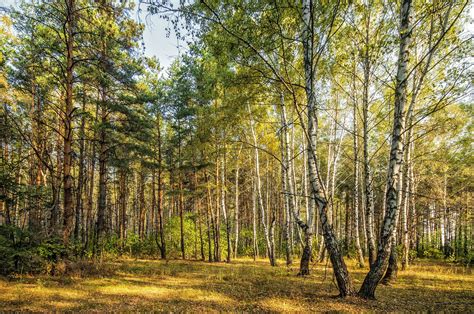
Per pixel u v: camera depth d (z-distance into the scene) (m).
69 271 10.02
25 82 12.48
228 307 6.56
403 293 7.98
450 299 7.36
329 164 18.88
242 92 10.35
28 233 9.84
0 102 11.78
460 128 13.39
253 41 7.18
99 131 14.97
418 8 9.04
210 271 13.10
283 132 15.40
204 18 6.02
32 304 6.56
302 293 7.79
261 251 29.86
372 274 7.07
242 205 37.81
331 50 10.40
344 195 30.33
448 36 9.34
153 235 24.97
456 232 28.98
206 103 19.31
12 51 12.21
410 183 15.41
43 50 10.32
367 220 12.18
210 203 20.70
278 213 31.72
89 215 17.75
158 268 13.45
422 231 28.38
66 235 10.25
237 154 21.83
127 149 16.50
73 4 10.41
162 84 22.66
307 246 11.89
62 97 14.80
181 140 21.81
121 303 6.95
